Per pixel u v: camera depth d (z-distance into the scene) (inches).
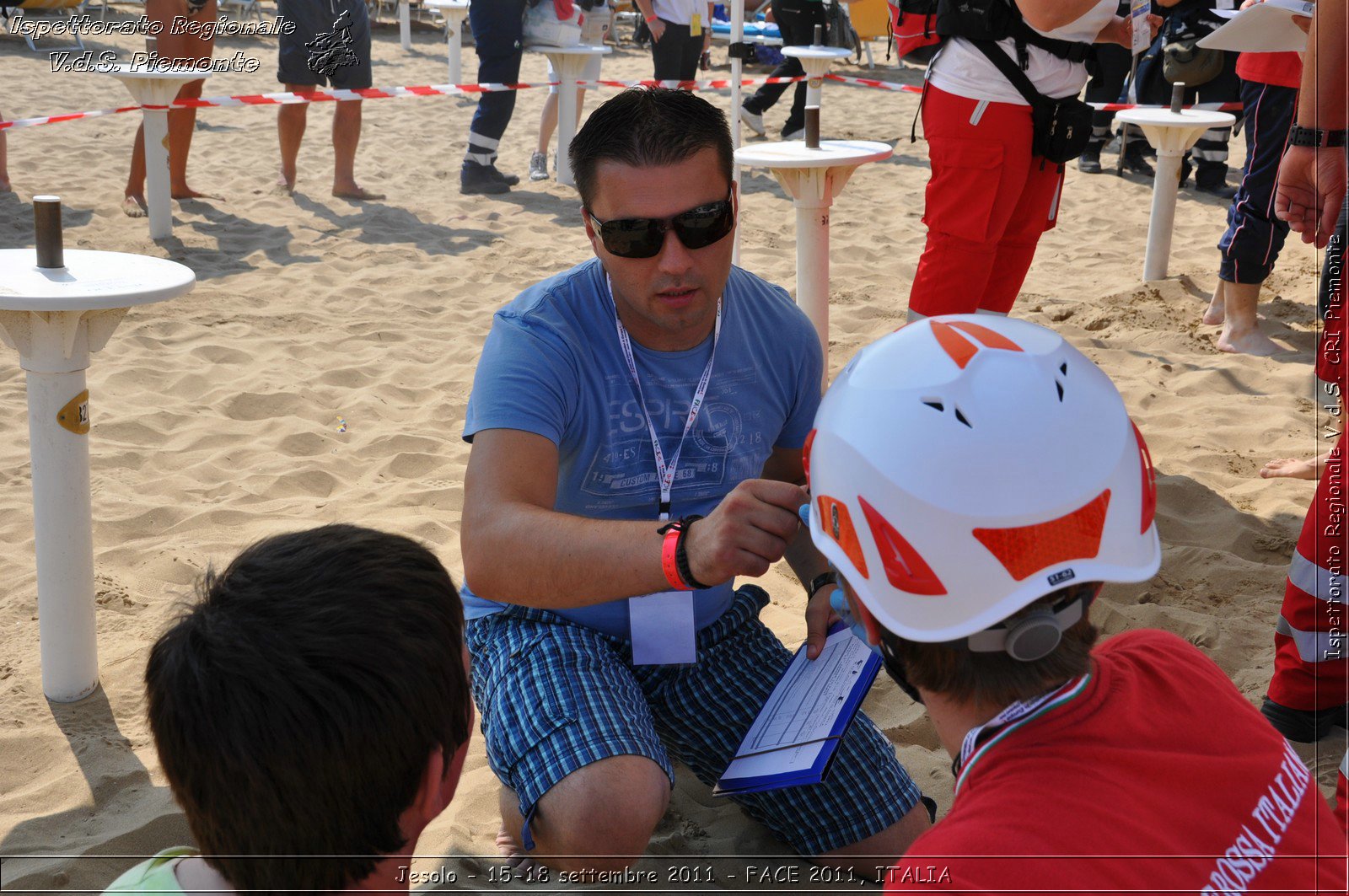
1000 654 49.6
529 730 81.8
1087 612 50.9
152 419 180.2
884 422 50.3
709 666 91.9
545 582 76.1
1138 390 195.5
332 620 47.4
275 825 47.2
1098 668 51.6
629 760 79.4
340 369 204.4
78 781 102.3
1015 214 163.8
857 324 238.4
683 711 90.7
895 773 89.8
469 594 94.8
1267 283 253.0
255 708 45.9
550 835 80.0
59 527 108.6
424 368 211.3
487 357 84.5
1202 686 52.6
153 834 96.0
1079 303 246.7
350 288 254.1
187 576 136.5
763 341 91.5
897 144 410.0
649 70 545.6
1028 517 47.3
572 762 79.0
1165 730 49.6
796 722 83.7
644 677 91.8
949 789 102.8
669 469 88.7
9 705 111.5
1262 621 127.6
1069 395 49.7
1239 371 203.6
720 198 80.0
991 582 47.8
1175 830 46.6
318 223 303.4
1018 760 48.3
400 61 562.9
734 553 68.5
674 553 70.7
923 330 53.0
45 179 323.3
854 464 50.8
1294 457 170.1
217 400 189.3
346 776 46.8
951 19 148.3
